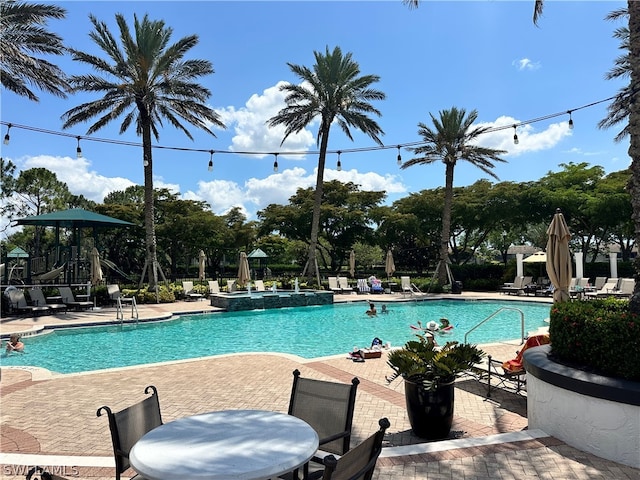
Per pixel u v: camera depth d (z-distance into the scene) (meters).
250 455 2.51
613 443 4.18
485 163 26.73
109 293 19.42
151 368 8.56
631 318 4.35
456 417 5.81
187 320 17.33
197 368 8.54
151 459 2.48
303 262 45.84
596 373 4.48
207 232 36.84
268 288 26.06
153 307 19.44
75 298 19.20
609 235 37.88
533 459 4.23
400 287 28.14
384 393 6.84
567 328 4.92
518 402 6.39
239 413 3.26
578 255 24.03
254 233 40.78
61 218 19.95
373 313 18.44
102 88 20.75
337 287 27.02
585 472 3.96
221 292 23.78
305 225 37.97
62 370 9.84
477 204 33.12
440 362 4.91
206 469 2.34
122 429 3.11
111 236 37.72
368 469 2.44
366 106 25.78
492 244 51.22
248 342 13.08
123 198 45.62
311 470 3.30
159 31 21.02
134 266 40.12
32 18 15.53
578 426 4.45
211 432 2.87
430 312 19.75
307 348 12.22
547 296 23.36
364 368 8.52
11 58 14.80
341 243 39.34
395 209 38.19
